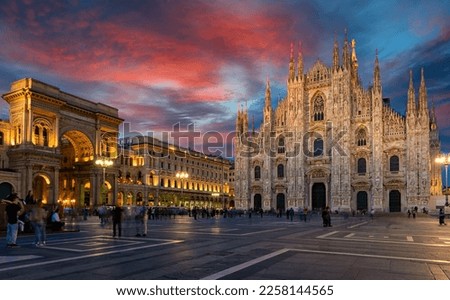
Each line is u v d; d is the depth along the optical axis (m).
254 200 93.69
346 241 22.66
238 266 13.45
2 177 66.12
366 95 83.88
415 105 79.19
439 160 62.88
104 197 85.38
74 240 22.48
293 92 90.31
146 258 15.23
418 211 75.44
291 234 27.80
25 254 16.38
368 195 81.19
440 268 13.35
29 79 70.12
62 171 87.38
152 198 106.06
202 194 128.62
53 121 73.94
